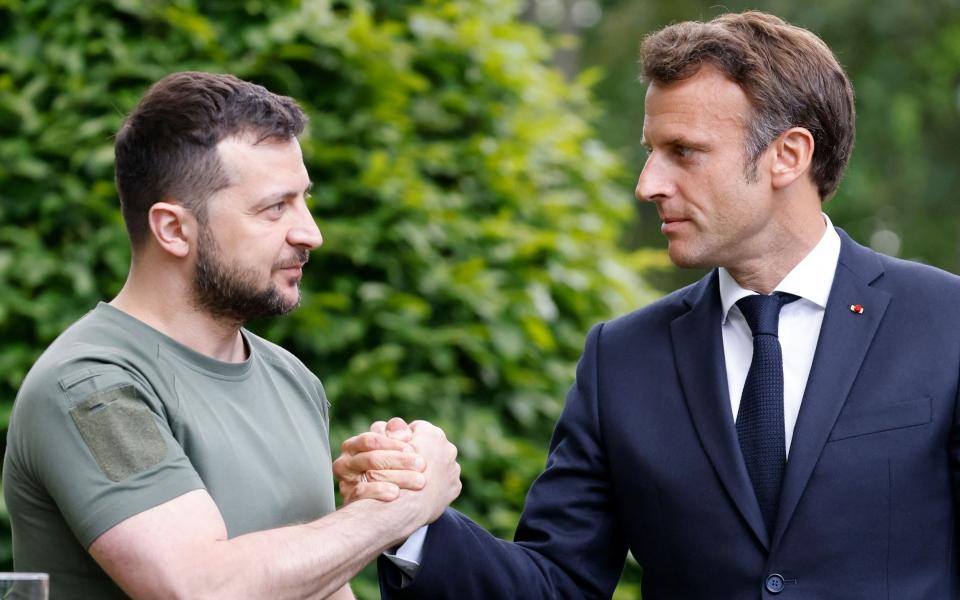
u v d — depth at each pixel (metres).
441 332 7.55
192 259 4.50
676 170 4.79
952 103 23.30
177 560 4.07
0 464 7.05
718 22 4.87
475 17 8.35
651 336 5.10
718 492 4.71
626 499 4.94
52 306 7.09
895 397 4.61
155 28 7.49
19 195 7.19
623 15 23.38
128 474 4.14
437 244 7.76
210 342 4.61
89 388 4.21
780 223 4.80
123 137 4.57
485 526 7.64
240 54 7.59
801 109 4.73
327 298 7.29
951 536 4.60
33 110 7.19
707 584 4.71
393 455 4.73
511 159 8.05
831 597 4.52
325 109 7.73
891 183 23.47
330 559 4.29
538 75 8.71
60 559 4.30
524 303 7.80
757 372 4.77
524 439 8.02
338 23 7.70
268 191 4.51
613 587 5.23
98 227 7.24
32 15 7.39
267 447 4.59
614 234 8.87
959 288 4.79
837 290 4.80
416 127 8.05
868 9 22.22
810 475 4.57
